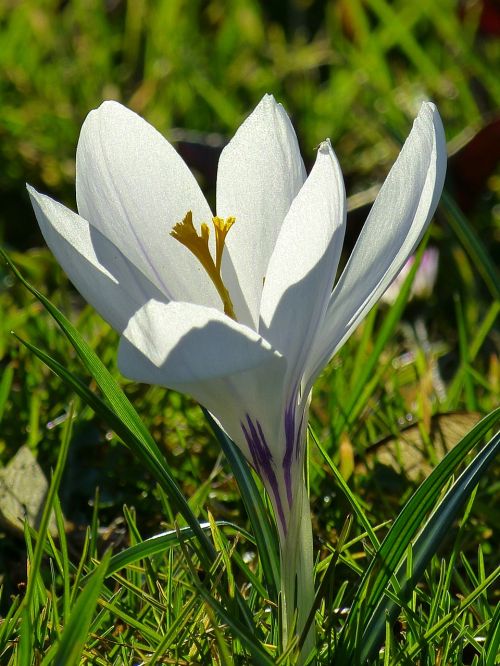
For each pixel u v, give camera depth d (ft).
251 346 0.76
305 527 0.86
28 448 1.12
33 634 0.90
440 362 1.50
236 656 0.90
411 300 1.57
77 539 1.12
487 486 1.14
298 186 0.90
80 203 0.87
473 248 1.21
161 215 0.88
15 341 1.31
